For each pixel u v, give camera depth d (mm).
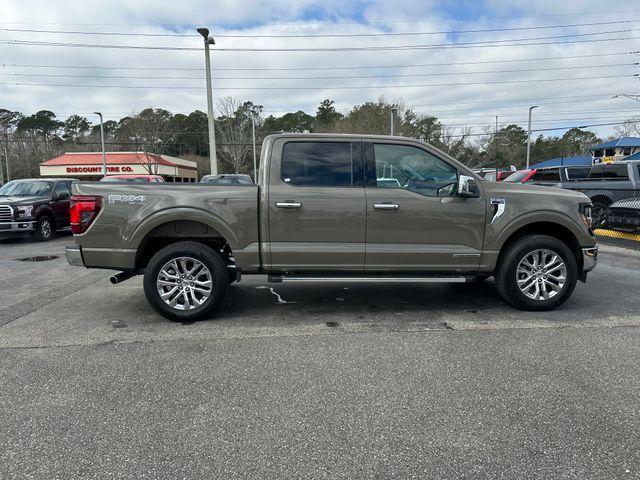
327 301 5797
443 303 5652
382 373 3617
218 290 4941
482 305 5547
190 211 4832
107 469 2439
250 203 4875
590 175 13781
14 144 63812
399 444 2660
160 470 2432
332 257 4945
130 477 2373
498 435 2742
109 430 2826
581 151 76812
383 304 5629
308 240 4922
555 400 3160
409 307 5484
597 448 2604
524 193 5078
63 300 6035
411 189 4980
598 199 12328
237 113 50000
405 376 3557
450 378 3514
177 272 4941
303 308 5484
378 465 2471
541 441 2678
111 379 3549
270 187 4879
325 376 3572
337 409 3064
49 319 5148
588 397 3195
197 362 3869
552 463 2473
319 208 4863
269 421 2922
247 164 61594
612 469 2416
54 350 4168
